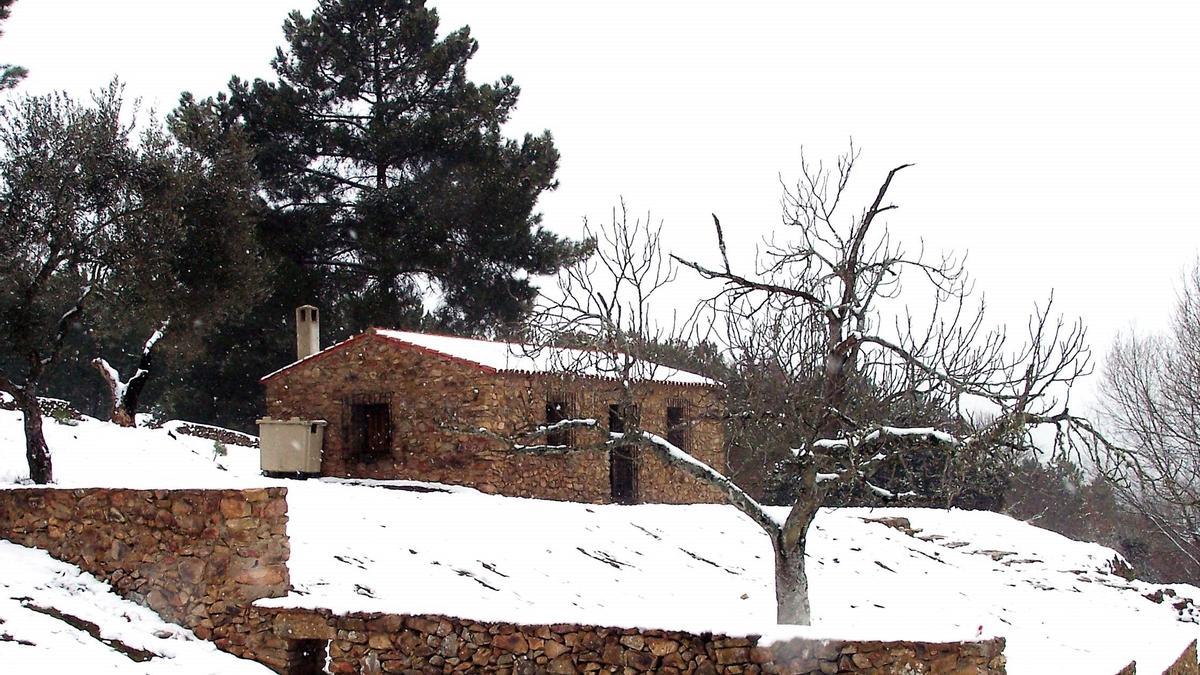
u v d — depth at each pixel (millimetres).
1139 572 38125
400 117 36688
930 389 12398
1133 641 16500
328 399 23391
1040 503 39719
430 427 21797
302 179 35969
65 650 9336
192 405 36781
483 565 14664
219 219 22156
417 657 9664
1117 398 30203
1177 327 30156
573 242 38156
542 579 14695
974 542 23438
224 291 22578
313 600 10367
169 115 28031
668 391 24938
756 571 18000
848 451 11852
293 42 36875
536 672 9242
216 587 10375
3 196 15789
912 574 20172
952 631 8656
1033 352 11695
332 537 14172
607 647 9070
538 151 37938
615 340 13289
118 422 23938
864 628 8773
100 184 16797
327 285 35781
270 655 10086
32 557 11148
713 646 8711
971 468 12102
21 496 11578
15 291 15758
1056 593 20547
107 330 24031
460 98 37312
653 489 24375
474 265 36219
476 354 22734
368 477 22531
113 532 10984
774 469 13273
